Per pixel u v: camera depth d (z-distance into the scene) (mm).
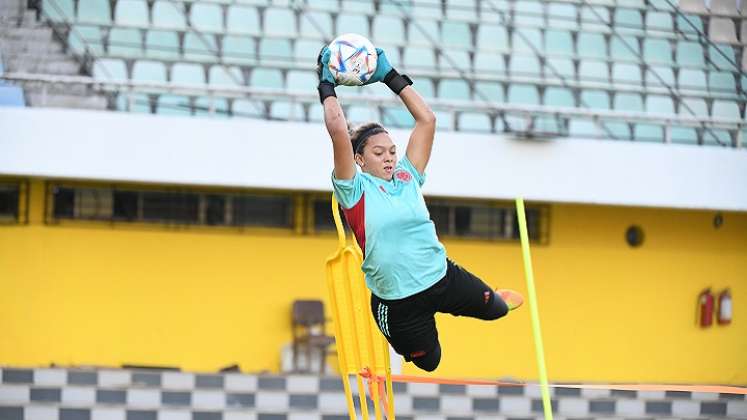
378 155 15375
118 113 30734
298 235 33781
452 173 32156
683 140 37562
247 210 33625
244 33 37219
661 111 38500
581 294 35188
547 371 34844
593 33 39281
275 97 32594
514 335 34688
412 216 15133
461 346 34406
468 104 32531
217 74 36219
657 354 35531
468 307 15758
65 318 32781
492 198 32844
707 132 37625
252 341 33469
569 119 35562
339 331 19156
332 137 14961
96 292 32906
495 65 38312
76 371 30859
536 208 34969
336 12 38125
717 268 35938
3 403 30656
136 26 36406
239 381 31250
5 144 30297
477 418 32281
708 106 38719
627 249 35469
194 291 33312
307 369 33438
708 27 40188
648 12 40062
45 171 30438
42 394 30734
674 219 35719
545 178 32594
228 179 31078
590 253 35250
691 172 33438
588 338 35188
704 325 35656
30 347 32656
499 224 34969
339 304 19109
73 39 35594
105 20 36219
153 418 30953
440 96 37250
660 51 39594
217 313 33406
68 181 32812
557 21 39344
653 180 33219
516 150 32469
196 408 31031
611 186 32969
